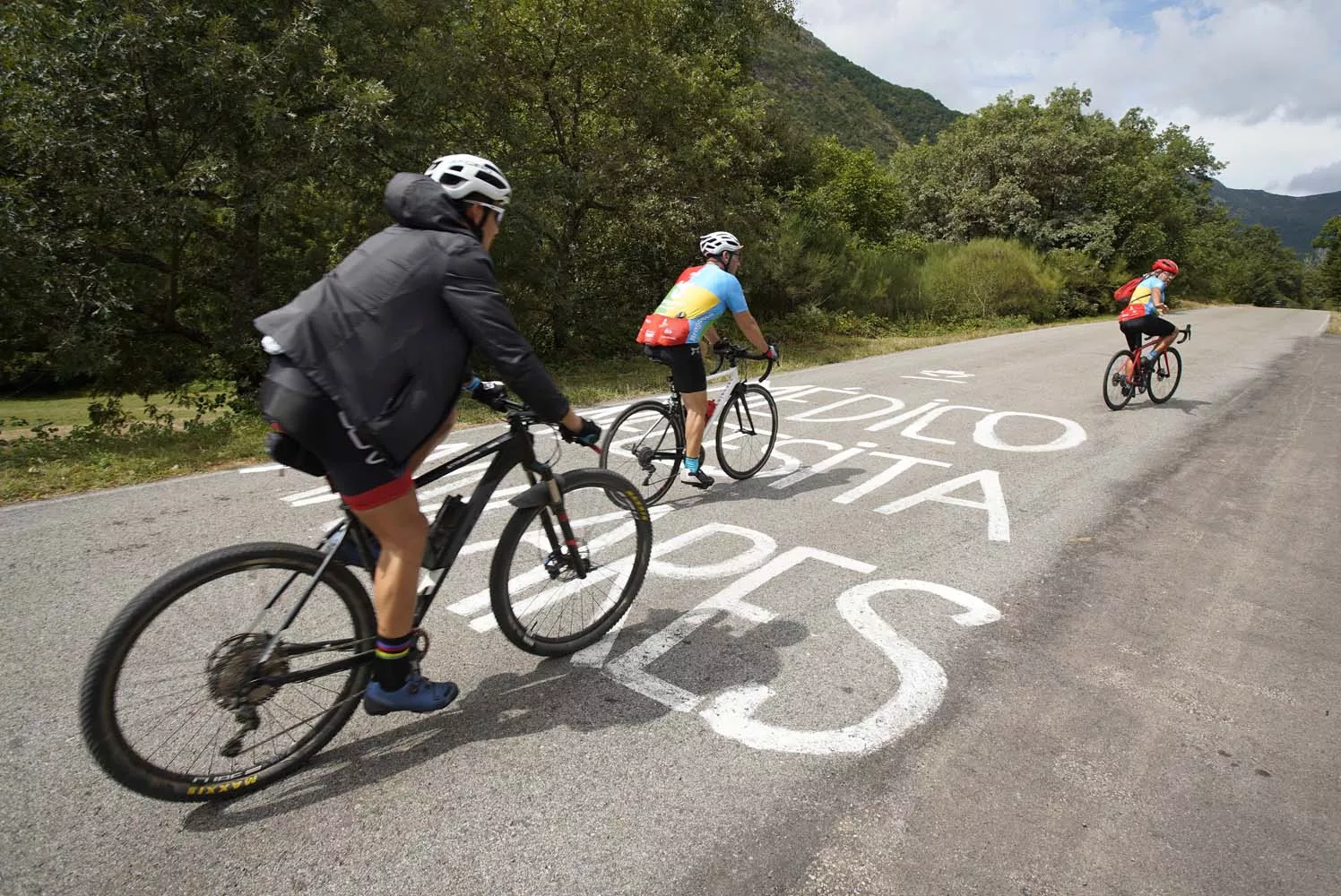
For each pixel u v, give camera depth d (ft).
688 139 46.60
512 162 39.52
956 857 6.95
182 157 30.81
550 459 10.00
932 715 9.07
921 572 13.20
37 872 6.66
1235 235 288.71
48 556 13.51
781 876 6.73
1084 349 48.67
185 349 37.22
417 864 6.82
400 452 7.26
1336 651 10.72
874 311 68.44
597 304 49.70
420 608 8.69
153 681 7.21
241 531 14.76
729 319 53.52
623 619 11.41
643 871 6.75
